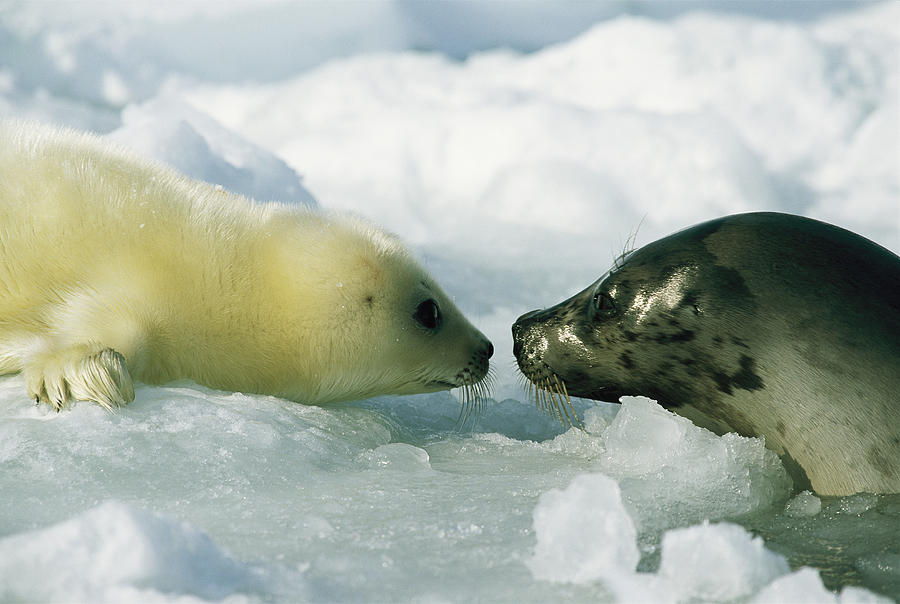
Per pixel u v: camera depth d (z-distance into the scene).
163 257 9.77
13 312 9.41
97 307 9.39
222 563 5.44
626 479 8.24
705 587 5.74
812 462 9.05
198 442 8.16
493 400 12.52
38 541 5.16
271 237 10.60
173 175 11.00
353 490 7.61
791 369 9.23
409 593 5.63
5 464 7.45
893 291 9.28
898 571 6.51
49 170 9.90
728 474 8.36
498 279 19.66
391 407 11.98
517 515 7.02
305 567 5.92
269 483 7.65
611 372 10.56
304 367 10.64
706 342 9.63
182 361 9.97
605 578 5.79
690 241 10.14
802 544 7.09
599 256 21.70
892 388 8.84
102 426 8.17
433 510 7.12
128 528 5.18
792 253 9.62
